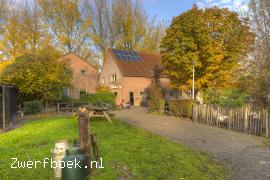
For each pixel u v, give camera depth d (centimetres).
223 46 1962
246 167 728
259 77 1466
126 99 3500
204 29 1917
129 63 3738
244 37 1825
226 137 1176
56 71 2492
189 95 2386
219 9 2005
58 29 4150
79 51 4406
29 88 2384
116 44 4556
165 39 2134
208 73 1986
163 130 1334
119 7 4491
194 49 1969
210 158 812
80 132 548
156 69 3844
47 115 2261
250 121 1289
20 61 2431
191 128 1417
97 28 4488
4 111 1510
